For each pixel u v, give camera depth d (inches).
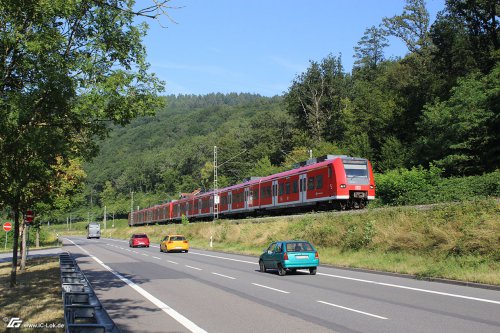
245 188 1862.7
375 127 2645.2
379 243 936.3
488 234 685.3
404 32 2691.9
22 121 442.6
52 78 445.4
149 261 1157.1
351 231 1036.5
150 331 365.1
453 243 735.7
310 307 458.9
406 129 2439.7
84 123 518.9
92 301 443.8
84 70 485.1
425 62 2549.2
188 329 368.8
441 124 1696.6
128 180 6476.4
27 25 464.1
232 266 984.3
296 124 3804.1
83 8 495.8
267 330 358.0
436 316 398.9
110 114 525.3
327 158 1369.3
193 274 821.2
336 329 355.9
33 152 502.3
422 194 1392.7
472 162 1652.3
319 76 3688.5
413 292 546.3
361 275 756.6
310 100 3708.2
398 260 820.6
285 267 764.6
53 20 468.8
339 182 1242.6
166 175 5866.1
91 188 6978.4
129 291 605.3
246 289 606.2
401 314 411.5
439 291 548.4
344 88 3614.7
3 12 441.1
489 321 374.6
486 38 2161.7
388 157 2190.0
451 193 1312.7
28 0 430.9
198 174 5359.3
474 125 1553.9
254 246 1434.5
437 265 703.7
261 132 4411.9
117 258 1284.4
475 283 581.3
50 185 812.0
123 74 510.0
